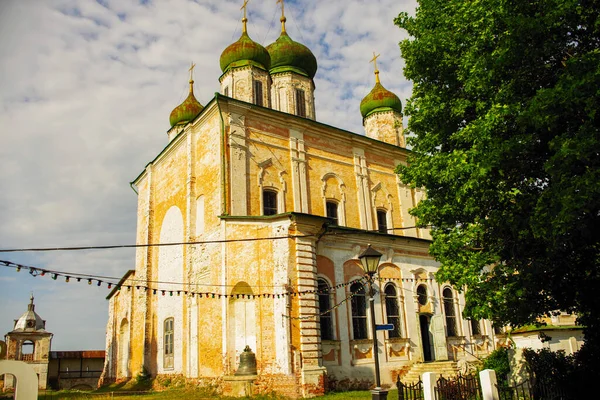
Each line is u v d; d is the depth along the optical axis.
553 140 11.67
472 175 14.25
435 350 28.38
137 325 31.20
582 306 15.02
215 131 26.39
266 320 21.75
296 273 22.16
